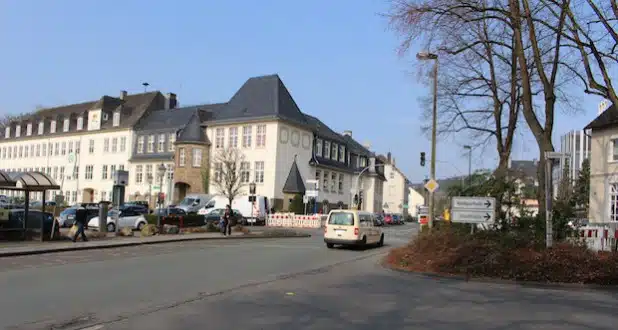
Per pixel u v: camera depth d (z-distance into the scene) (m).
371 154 83.12
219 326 7.99
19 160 81.62
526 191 17.86
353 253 22.88
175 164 58.03
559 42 17.34
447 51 19.28
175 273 14.22
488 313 9.49
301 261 18.53
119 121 67.62
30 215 24.86
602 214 32.72
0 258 17.98
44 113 83.62
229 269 15.46
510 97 24.11
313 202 57.62
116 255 19.39
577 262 13.77
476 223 17.36
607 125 32.72
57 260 17.45
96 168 68.94
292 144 56.78
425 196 94.25
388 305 10.09
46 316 8.57
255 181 54.88
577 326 8.51
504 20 17.27
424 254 16.28
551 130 17.17
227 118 57.66
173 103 71.56
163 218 35.22
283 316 8.80
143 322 8.22
